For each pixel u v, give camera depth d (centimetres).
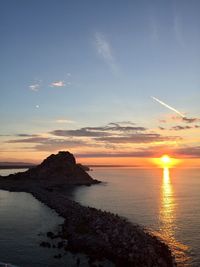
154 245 5422
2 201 11362
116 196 13362
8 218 8100
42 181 18825
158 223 7575
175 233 6588
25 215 8525
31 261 4950
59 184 18600
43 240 6028
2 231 6719
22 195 13362
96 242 5488
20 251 5400
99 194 14175
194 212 9144
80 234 6041
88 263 4856
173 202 11444
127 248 5097
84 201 11662
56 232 6612
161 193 14750
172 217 8350
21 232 6631
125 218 8156
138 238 5553
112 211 9306
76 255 5178
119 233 5794
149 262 4650
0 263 4162
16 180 18738
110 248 5203
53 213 8819
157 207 10175
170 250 5400
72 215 7944
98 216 7194
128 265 4644
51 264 4822
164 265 4678
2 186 16550
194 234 6488
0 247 5616
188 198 12731
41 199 11562
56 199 10956
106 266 4669
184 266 4734
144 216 8481
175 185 19862
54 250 5428
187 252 5341
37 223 7494
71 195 13712
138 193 14675
